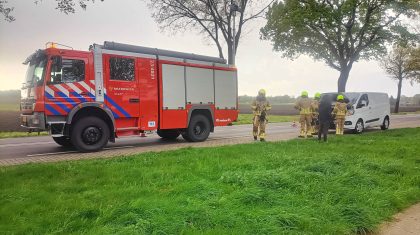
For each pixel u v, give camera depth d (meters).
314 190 5.87
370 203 5.51
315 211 4.92
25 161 10.05
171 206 4.84
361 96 19.34
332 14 28.94
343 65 31.64
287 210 4.87
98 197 5.52
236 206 5.02
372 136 15.72
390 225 5.04
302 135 15.98
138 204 4.86
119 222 4.39
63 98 11.46
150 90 13.51
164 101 13.91
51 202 5.24
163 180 6.73
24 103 12.30
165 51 14.23
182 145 13.90
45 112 11.21
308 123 15.93
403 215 5.48
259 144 12.46
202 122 15.30
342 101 16.88
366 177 6.86
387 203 5.67
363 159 8.89
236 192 5.54
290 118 35.12
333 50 31.75
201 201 5.24
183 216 4.50
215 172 7.50
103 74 12.27
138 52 13.40
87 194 5.73
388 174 7.66
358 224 4.77
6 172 7.43
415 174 7.67
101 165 8.31
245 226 4.30
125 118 12.90
